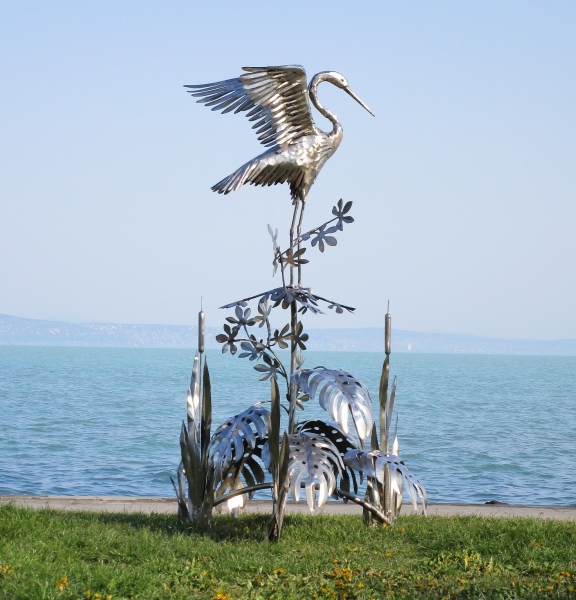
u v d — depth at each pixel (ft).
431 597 24.11
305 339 33.76
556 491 67.92
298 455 31.37
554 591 24.68
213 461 33.12
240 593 24.52
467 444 99.55
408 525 33.53
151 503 41.57
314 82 34.04
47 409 141.79
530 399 196.24
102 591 23.53
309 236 33.83
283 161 32.58
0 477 69.41
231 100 32.83
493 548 29.63
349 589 24.84
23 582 23.63
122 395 183.52
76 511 36.55
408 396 199.62
